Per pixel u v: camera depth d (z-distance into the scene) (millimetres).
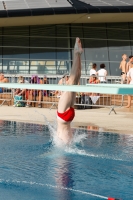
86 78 18766
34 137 8836
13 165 6277
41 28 25000
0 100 19297
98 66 24969
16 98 17969
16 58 24875
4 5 22547
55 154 7082
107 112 15859
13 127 10484
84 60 24875
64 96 7457
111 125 11320
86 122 12078
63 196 4820
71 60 24812
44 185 5242
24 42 24938
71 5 22172
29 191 5000
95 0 23719
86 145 7945
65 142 7594
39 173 5812
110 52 25094
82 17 22922
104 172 5922
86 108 17531
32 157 6848
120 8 21859
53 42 24969
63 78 16141
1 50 24875
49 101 17766
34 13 21500
